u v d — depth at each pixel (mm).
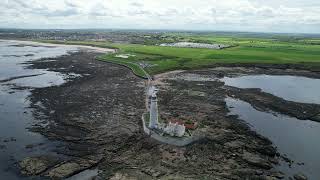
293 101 102312
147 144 62094
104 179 49469
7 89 107312
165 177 50250
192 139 62469
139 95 101938
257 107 94375
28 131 68812
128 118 78062
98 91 106812
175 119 74938
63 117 78438
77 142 63188
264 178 51000
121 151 59375
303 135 73188
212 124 75500
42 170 51625
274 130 76000
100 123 74250
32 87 111312
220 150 60781
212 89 114500
